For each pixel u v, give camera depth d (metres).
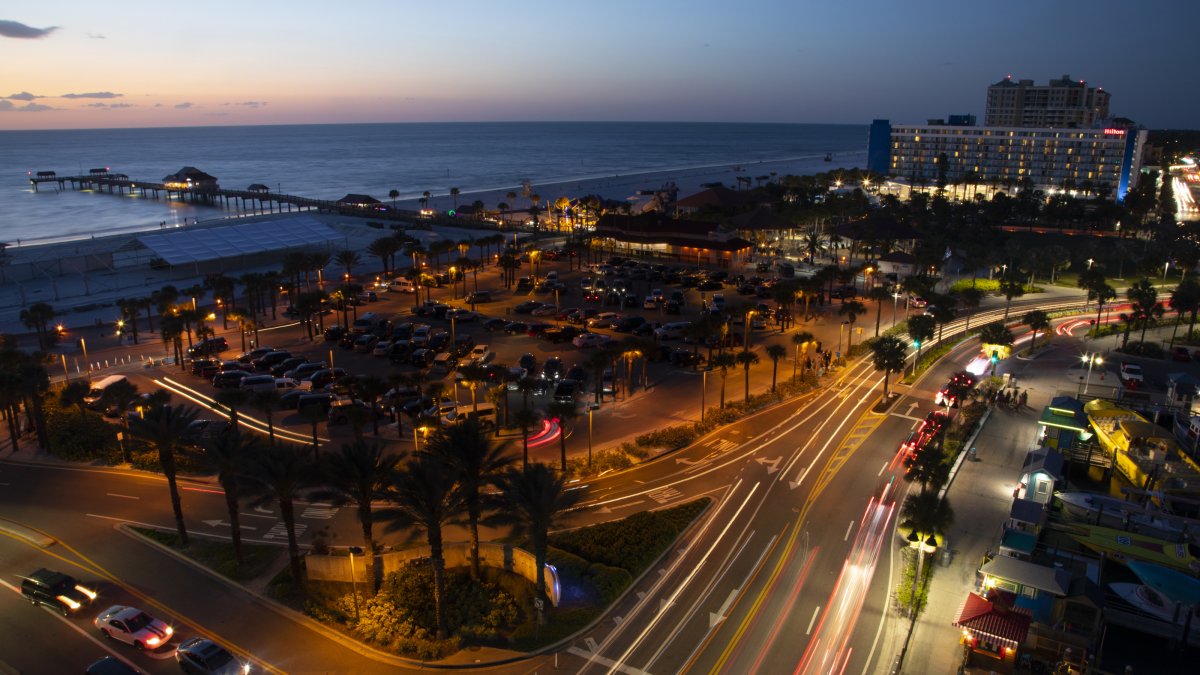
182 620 46.62
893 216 194.75
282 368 94.00
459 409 79.56
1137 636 44.12
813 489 62.66
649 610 46.69
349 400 79.62
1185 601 43.53
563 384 82.00
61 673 42.19
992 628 40.06
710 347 92.31
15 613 47.88
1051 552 49.97
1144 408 76.50
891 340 82.75
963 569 50.62
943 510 49.03
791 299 111.12
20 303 139.25
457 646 43.53
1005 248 160.62
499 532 56.34
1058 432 69.56
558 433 75.19
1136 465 62.41
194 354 101.94
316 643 44.31
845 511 58.84
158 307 117.75
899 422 77.19
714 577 50.12
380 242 152.38
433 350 97.69
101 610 47.91
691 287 139.75
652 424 77.19
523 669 41.50
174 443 55.41
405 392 82.06
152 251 171.00
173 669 42.47
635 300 126.62
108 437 75.12
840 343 104.69
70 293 147.00
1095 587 45.50
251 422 78.75
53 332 105.50
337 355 102.12
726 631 44.44
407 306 130.25
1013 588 44.06
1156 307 104.00
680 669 41.12
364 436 74.06
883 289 115.00
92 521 59.41
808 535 55.31
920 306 124.69
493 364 93.88
